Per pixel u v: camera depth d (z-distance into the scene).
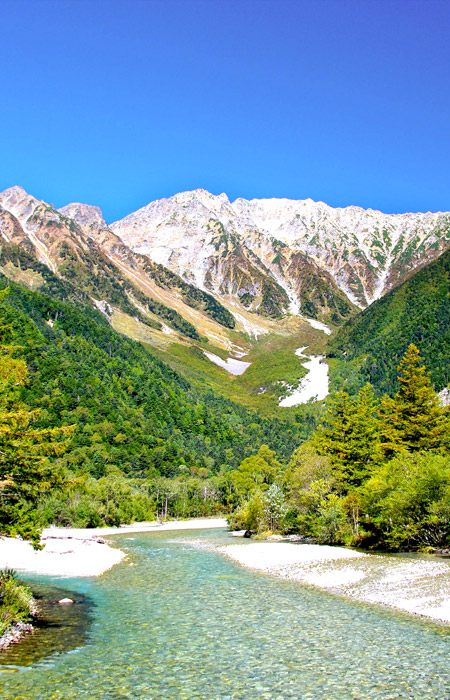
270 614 25.98
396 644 20.33
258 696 15.27
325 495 66.19
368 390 75.62
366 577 35.78
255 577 38.81
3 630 22.03
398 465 54.94
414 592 30.05
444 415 67.94
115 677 16.98
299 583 35.53
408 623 23.67
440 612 25.31
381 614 25.59
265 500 78.56
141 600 30.19
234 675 17.08
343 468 68.94
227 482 147.38
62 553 56.50
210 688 15.95
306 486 68.56
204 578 38.66
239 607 27.81
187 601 29.72
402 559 44.09
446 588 30.52
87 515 96.31
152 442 172.38
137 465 153.38
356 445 71.56
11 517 24.28
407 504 49.12
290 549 54.53
